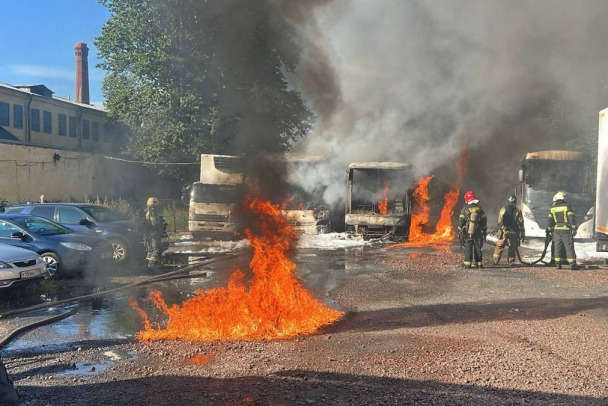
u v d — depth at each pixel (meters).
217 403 4.05
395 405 3.98
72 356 5.38
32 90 34.25
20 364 5.15
